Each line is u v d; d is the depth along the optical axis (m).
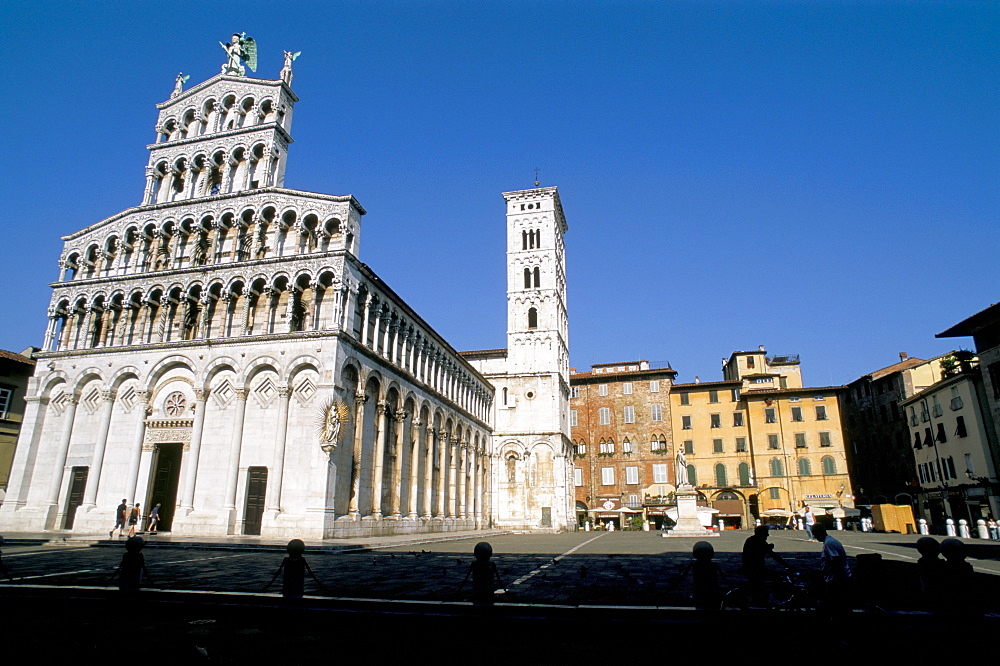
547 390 84.50
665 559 27.95
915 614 12.74
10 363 58.31
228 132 54.03
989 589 14.77
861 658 11.14
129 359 47.25
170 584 18.00
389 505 51.38
